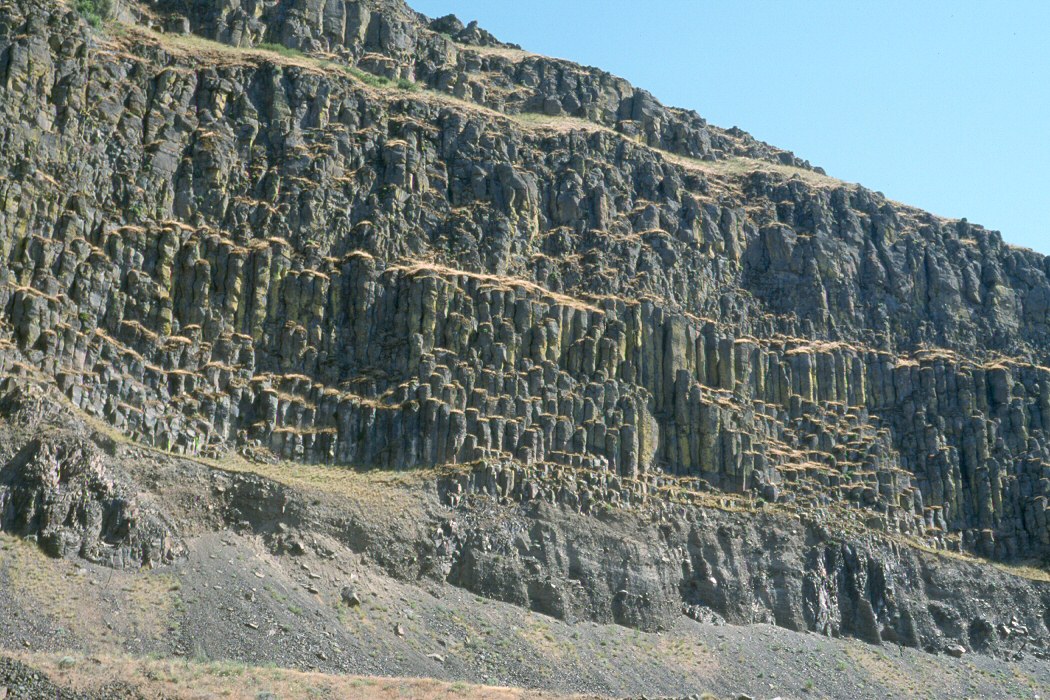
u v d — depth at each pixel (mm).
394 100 138125
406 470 109000
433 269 120750
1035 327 159125
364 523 101062
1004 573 131250
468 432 112188
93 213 110000
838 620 120688
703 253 145000
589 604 107562
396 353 116250
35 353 98062
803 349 140375
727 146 177375
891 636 122125
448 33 180750
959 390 144000
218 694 70812
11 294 100125
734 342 134250
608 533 112125
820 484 129625
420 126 136375
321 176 125812
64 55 115562
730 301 142500
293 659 85000
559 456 115312
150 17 137375
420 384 113438
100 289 106188
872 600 123438
